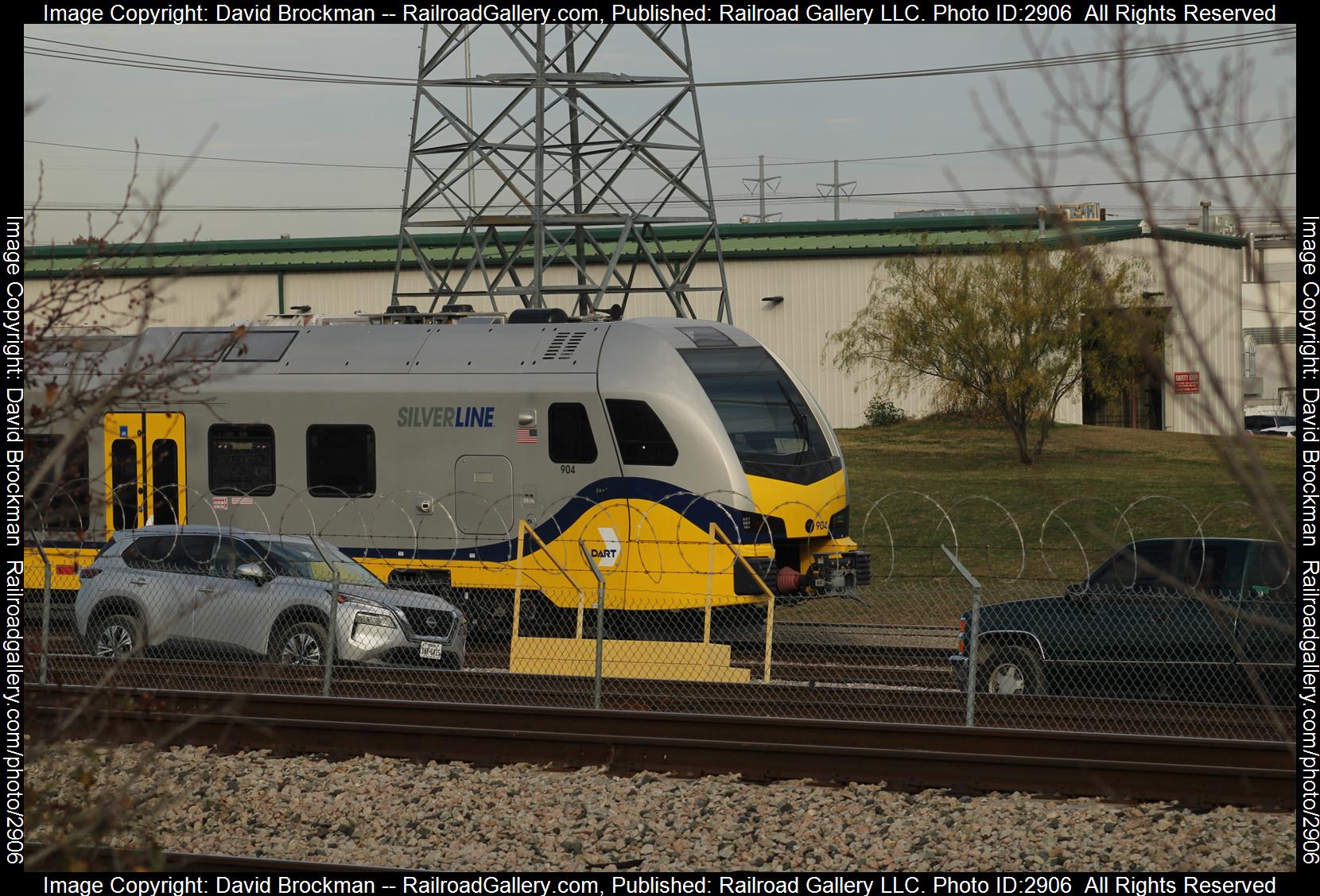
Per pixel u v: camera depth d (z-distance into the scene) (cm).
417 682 3538
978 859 2256
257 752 2998
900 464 9125
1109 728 3022
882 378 11175
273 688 3522
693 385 4441
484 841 2419
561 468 4494
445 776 2820
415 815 2548
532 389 4531
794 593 4538
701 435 4366
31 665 3594
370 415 4697
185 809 2555
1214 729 2941
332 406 4734
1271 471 7262
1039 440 9544
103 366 4650
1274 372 1324
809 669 3875
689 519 4350
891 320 9538
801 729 2909
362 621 3634
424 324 5062
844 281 11506
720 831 2425
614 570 4422
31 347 1675
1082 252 1296
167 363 1783
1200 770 2564
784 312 11669
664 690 3434
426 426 4638
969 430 10462
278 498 4772
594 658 3775
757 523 4375
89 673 3544
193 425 4853
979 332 8888
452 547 4600
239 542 3825
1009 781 2667
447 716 3108
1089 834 2370
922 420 11000
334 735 3016
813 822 2472
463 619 3862
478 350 4684
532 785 2730
